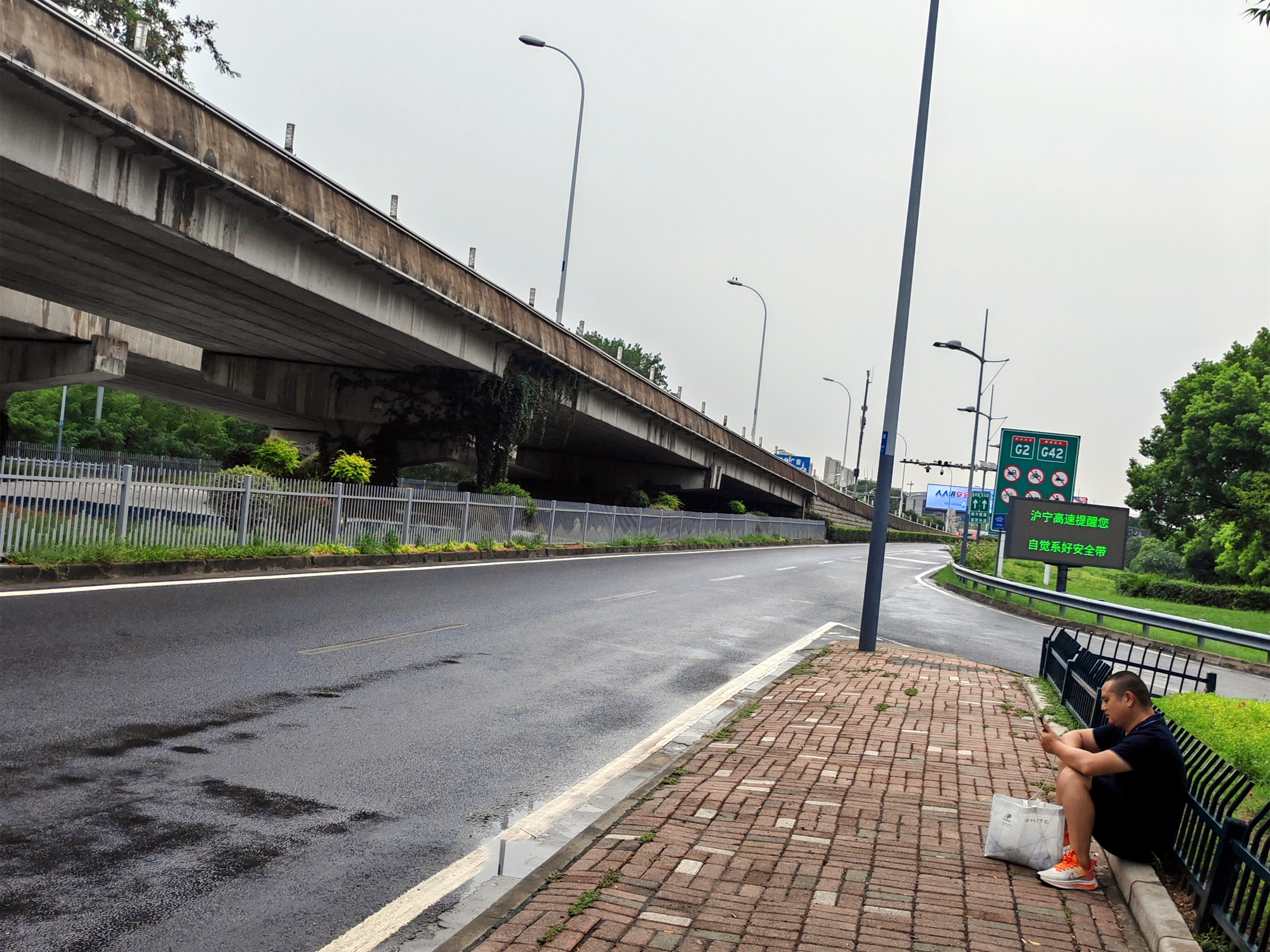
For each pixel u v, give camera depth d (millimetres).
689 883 4574
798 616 18734
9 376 33750
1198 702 11016
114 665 8688
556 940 3871
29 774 5758
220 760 6422
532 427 40719
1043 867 4984
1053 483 32438
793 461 90438
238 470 19094
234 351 33281
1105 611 22859
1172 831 4902
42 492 13508
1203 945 4016
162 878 4555
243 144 18250
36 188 15625
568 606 16516
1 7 13102
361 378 33656
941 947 3992
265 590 14438
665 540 39531
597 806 6176
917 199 14242
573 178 35438
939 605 25766
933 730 8406
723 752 7312
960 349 42625
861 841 5312
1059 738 5223
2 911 4086
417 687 9234
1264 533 45188
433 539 23656
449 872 4926
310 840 5215
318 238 20969
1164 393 53500
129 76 15477
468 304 27391
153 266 20781
